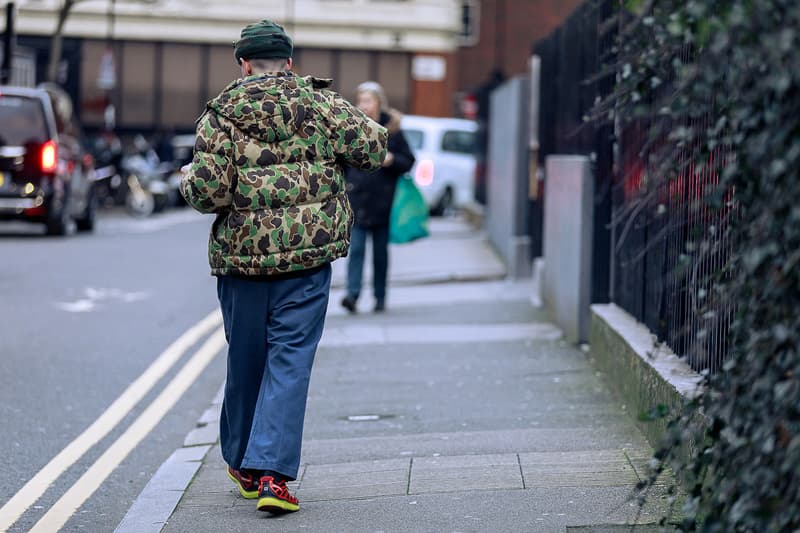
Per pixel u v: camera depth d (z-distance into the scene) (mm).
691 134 4500
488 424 9156
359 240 15492
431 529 6430
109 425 9742
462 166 37531
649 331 9531
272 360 6766
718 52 3865
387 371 11523
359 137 6699
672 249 8281
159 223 34125
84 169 28828
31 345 13125
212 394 11086
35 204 26375
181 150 43500
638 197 6195
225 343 13742
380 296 15680
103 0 57938
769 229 4023
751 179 4312
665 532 5430
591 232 12133
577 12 13680
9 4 32812
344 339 13398
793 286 4012
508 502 6883
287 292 6734
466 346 12758
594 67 12133
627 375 9258
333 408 9961
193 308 16469
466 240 26016
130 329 14523
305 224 6609
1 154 26266
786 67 3637
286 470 6688
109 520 7199
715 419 4613
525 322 14352
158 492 7418
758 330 4285
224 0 58938
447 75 59844
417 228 15469
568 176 12906
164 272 20578
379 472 7719
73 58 58312
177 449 8836
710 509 4547
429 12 59281
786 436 4070
